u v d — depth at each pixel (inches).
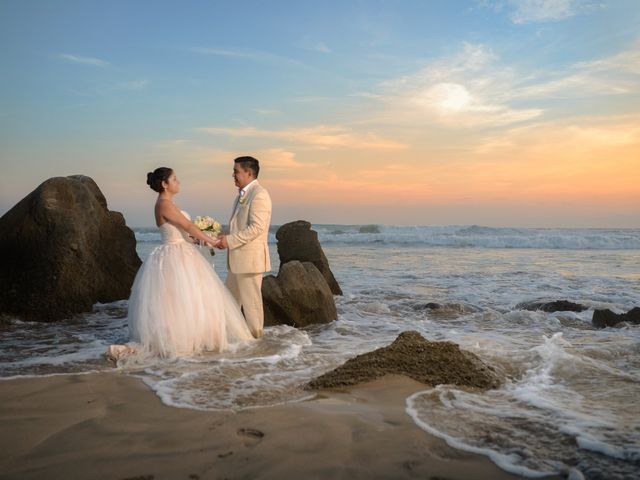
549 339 237.1
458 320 303.7
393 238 1229.7
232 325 225.9
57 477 97.5
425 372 163.3
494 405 138.3
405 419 126.3
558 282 484.7
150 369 183.0
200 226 234.1
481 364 171.0
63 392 153.5
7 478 97.3
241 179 245.8
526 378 167.5
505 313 316.8
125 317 304.2
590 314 311.6
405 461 103.0
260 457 105.2
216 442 113.3
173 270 212.4
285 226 410.9
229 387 157.9
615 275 542.6
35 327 276.1
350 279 517.0
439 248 1040.8
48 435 118.3
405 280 507.8
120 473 99.0
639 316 283.0
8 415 132.5
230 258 242.8
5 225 324.5
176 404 140.6
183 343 204.8
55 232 313.1
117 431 120.5
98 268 349.7
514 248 1042.1
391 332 268.1
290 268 296.2
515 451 107.4
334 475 97.3
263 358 195.6
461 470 99.1
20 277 304.7
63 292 304.3
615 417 127.7
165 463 103.1
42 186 335.0
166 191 224.5
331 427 121.0
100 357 202.5
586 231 1798.7
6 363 193.3
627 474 96.8
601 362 188.4
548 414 130.0
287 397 147.6
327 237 1257.4
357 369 165.2
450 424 123.0
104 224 369.4
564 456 105.0
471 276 537.0
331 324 289.6
